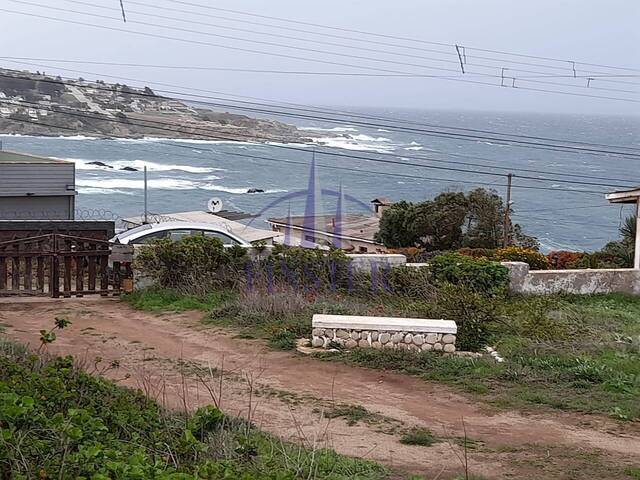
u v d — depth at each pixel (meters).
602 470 7.39
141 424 6.65
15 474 4.68
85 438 5.59
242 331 12.81
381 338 11.84
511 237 34.91
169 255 15.46
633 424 8.97
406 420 8.86
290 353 11.62
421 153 99.62
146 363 10.88
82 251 15.20
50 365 7.73
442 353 11.72
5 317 13.55
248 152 99.94
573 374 10.75
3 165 25.02
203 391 9.59
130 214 58.00
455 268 16.39
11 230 15.20
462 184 83.31
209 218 27.14
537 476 7.13
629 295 18.89
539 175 93.31
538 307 14.77
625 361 11.54
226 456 6.25
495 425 8.80
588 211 75.44
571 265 21.31
